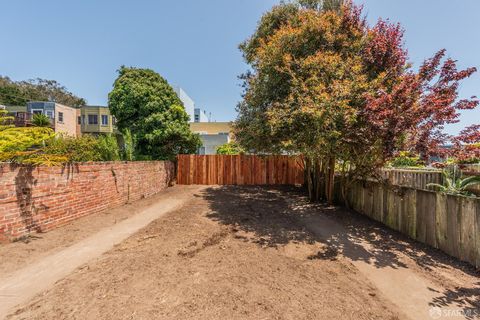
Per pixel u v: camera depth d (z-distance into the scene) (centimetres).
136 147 1323
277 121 571
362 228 575
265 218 659
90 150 931
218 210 745
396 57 571
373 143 522
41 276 317
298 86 586
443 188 592
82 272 328
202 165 1363
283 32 644
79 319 230
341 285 312
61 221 541
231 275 323
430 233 458
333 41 624
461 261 389
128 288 285
